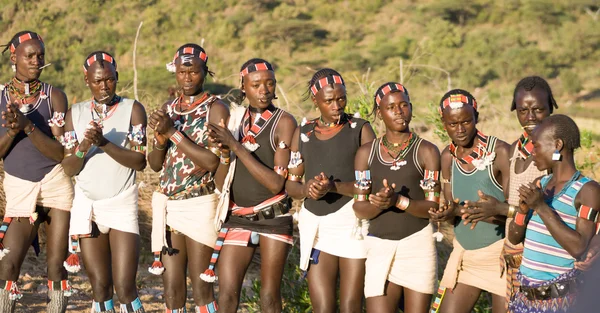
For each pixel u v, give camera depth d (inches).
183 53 298.2
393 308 279.9
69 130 304.5
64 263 301.3
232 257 287.3
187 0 3937.0
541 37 3718.0
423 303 276.7
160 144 299.0
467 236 274.4
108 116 302.8
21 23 3331.7
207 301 299.7
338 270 288.5
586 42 3430.1
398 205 269.7
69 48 3245.6
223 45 3722.9
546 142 238.5
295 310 329.7
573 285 232.8
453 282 275.3
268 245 287.4
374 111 302.2
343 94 282.8
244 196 288.5
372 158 279.0
